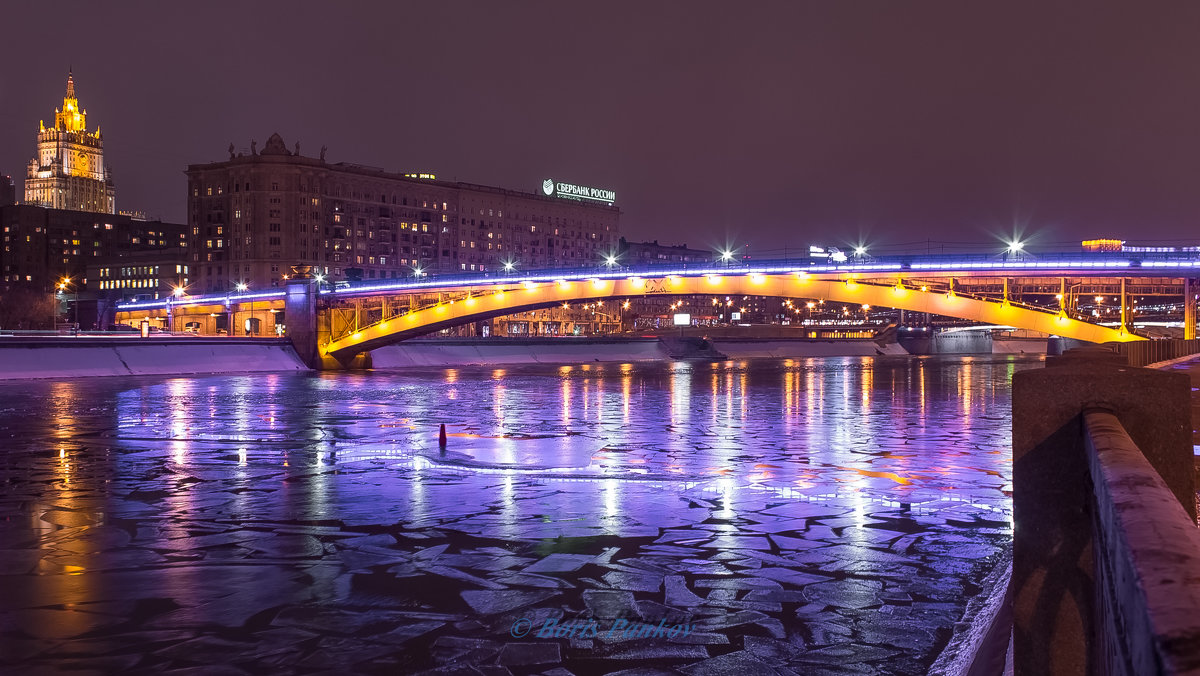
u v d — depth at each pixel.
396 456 38.53
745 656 13.35
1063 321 86.19
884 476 31.72
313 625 14.86
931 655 13.30
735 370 137.50
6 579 17.91
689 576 17.77
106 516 25.00
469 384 99.62
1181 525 2.73
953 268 89.38
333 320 139.12
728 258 103.75
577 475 32.25
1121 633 2.77
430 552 20.02
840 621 14.91
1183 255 80.94
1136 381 4.54
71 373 110.81
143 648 13.81
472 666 13.02
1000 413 60.91
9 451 41.03
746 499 26.72
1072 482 4.65
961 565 18.55
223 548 20.70
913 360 188.12
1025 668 4.77
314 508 25.83
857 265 94.56
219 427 52.50
